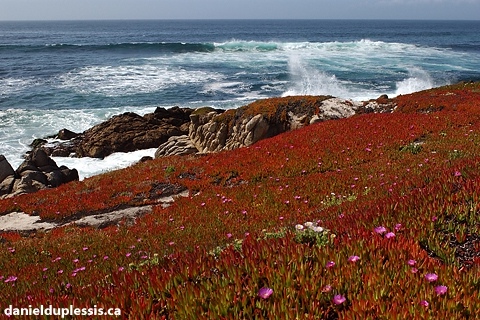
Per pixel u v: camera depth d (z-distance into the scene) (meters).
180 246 9.30
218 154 21.28
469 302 3.67
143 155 35.44
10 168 27.09
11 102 51.47
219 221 11.55
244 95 56.53
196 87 60.94
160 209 14.30
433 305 3.69
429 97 29.61
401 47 116.12
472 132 17.86
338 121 24.42
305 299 3.97
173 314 4.00
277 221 10.61
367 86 60.75
